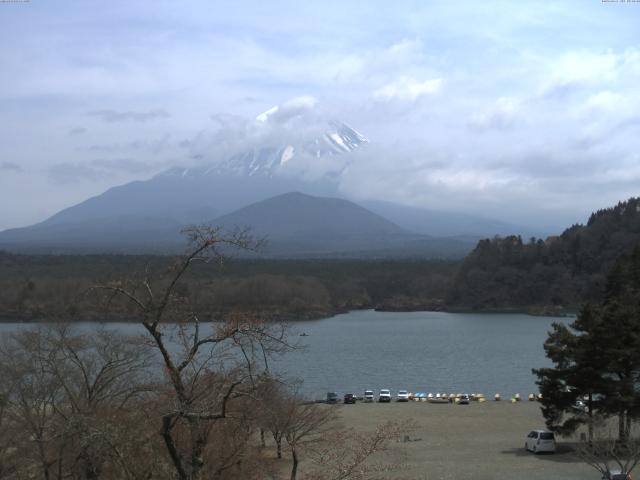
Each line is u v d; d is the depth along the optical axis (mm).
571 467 38812
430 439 49781
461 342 133500
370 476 30594
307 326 165125
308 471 33312
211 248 15977
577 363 40812
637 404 39344
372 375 94312
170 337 17109
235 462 19875
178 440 18672
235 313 18094
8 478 26969
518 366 102625
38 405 26953
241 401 18656
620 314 40344
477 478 36844
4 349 33531
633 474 35562
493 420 58594
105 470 21188
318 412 42719
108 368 26938
